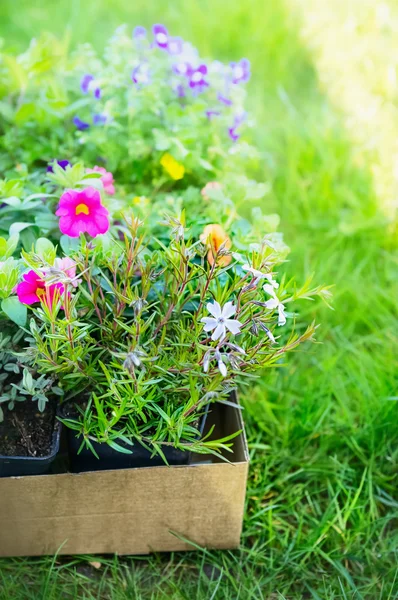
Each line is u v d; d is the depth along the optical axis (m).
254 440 0.89
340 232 1.07
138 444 0.77
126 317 0.80
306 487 0.87
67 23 1.38
